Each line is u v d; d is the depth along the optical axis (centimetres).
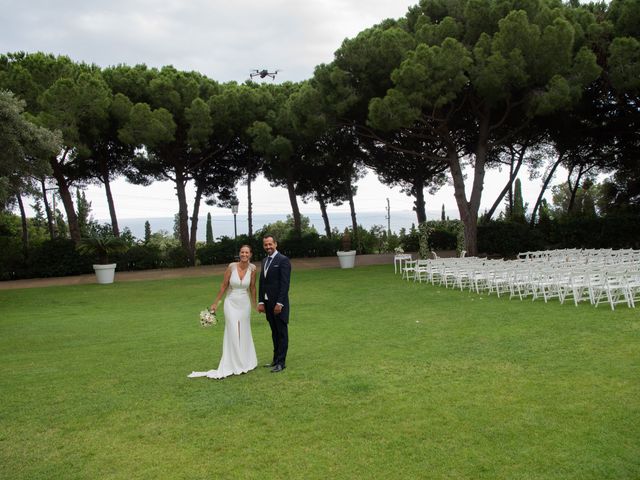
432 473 340
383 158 2364
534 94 1542
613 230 2020
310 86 1830
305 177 2650
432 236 2638
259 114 2323
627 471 330
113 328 979
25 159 1424
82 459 385
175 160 2353
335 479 339
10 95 1334
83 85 1911
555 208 3772
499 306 980
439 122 1833
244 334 600
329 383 538
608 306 907
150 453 390
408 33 1723
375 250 2750
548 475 330
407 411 447
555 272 976
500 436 388
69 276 2128
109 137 2186
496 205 2248
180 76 2208
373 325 873
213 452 387
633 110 1841
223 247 2448
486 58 1517
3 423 465
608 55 1703
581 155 2258
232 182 2692
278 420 442
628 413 416
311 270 1933
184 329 938
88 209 3150
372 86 1717
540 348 639
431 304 1059
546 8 1589
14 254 2061
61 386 578
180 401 504
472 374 545
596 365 552
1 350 816
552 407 438
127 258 2270
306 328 880
